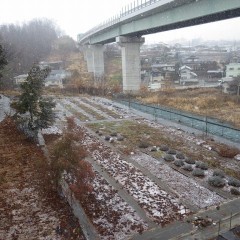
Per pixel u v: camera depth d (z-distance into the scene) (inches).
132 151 803.4
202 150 810.2
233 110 1380.4
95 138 933.2
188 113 1328.7
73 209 503.5
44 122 856.3
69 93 1977.1
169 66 3316.9
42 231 446.9
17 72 2659.9
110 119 1203.2
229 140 900.0
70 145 513.7
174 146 845.8
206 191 569.6
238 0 918.4
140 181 616.7
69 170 506.6
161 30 1647.4
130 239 428.1
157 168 687.1
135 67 1975.9
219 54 5334.6
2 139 860.6
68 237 432.5
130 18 1614.2
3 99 1454.2
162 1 1210.6
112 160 740.0
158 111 1331.2
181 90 2119.8
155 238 429.7
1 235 438.6
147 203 526.0
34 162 700.0
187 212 495.8
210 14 1069.1
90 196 549.6
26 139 863.7
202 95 1851.6
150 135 961.5
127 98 1777.8
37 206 514.9
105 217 482.3
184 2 1162.6
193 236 432.1
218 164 703.7
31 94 831.7
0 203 525.0
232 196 550.0
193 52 5565.9
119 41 1918.1
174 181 615.2
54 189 567.8
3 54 1076.5
